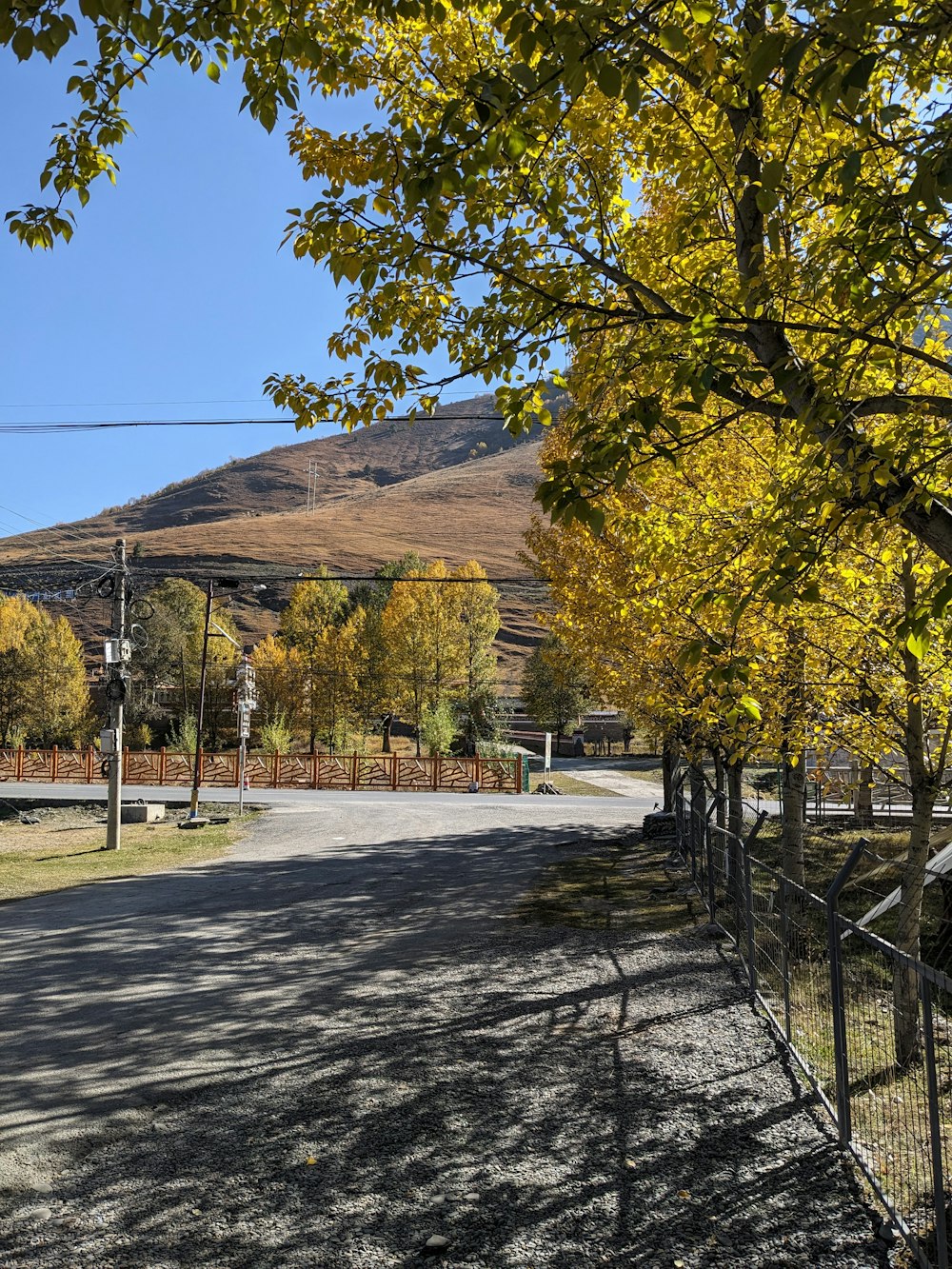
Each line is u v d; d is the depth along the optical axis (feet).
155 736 230.68
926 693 23.21
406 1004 27.09
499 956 33.65
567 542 48.06
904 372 18.69
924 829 23.32
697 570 20.40
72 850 74.90
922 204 11.55
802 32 10.87
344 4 17.16
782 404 14.46
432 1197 15.10
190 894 50.55
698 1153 16.48
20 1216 14.75
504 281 17.04
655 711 42.55
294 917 42.57
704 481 29.68
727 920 36.81
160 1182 15.83
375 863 62.28
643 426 12.12
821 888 44.98
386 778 140.46
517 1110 18.72
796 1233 13.64
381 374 18.01
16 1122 18.66
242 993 28.78
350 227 16.21
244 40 14.67
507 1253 13.33
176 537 611.06
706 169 15.88
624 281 16.05
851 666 24.27
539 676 232.94
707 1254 13.15
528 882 53.01
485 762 139.33
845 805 84.64
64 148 15.67
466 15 17.80
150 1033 24.68
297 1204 14.93
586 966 31.68
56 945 37.11
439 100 18.01
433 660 194.70
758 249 15.25
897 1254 12.94
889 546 20.59
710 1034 23.63
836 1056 16.62
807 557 12.44
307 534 622.13
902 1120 16.67
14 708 214.90
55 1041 24.07
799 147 15.97
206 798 117.91
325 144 18.90
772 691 26.11
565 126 16.34
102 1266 13.17
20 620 263.29
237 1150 17.10
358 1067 21.57
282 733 160.04
